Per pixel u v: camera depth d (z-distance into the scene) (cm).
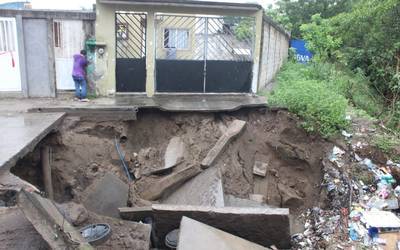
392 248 678
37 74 1238
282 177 1023
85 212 689
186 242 585
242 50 1330
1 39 1195
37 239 531
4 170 584
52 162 890
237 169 998
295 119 1048
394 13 1370
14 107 1075
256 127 1104
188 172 935
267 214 712
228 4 1220
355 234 716
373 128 1053
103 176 908
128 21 1259
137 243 637
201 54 1313
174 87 1318
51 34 1212
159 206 738
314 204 939
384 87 1459
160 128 1100
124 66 1276
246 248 636
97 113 1030
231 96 1314
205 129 1073
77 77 1184
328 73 1560
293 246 775
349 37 1683
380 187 822
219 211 720
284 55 2319
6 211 611
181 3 1190
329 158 956
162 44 1292
